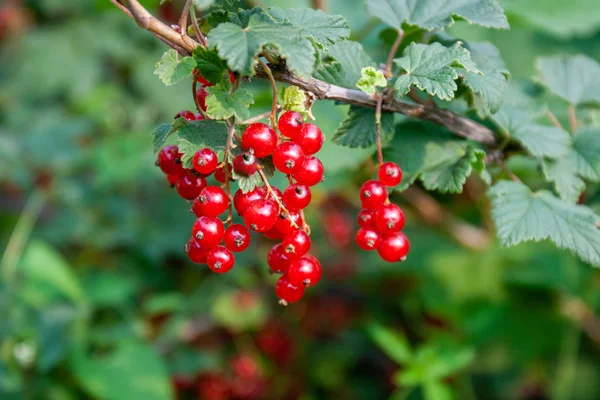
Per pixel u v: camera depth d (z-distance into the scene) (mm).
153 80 939
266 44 338
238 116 345
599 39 726
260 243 731
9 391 512
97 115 866
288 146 349
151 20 346
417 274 673
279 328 721
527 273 614
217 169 365
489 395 685
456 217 730
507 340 631
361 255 738
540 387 691
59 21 960
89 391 516
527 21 564
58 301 576
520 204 388
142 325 606
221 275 699
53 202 771
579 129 425
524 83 487
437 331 648
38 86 896
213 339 709
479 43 417
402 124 413
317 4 601
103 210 750
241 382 674
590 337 670
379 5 402
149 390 522
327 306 734
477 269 645
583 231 382
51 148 727
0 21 929
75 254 754
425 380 536
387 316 710
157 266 759
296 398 693
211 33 339
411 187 691
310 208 683
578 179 409
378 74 361
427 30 394
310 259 367
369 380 709
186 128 358
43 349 520
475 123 404
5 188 819
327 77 384
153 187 807
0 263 698
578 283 602
